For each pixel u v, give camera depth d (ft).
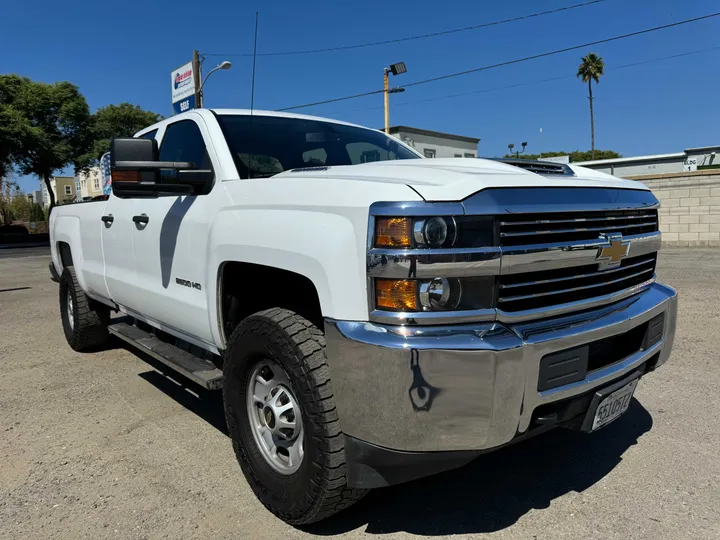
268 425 8.61
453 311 6.64
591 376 7.84
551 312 7.38
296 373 7.63
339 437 7.38
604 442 11.03
